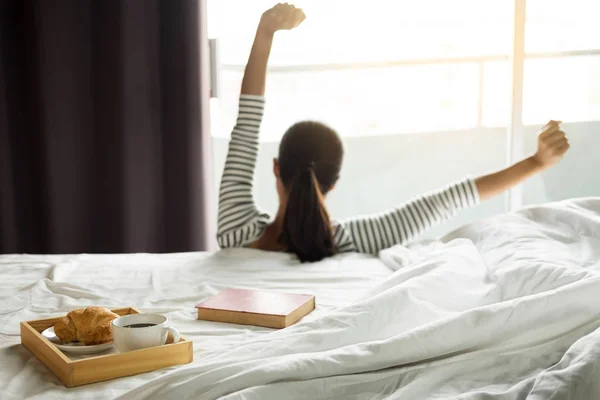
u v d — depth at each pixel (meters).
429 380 0.92
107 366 0.94
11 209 2.45
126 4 2.34
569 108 3.17
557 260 1.26
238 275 1.54
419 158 4.07
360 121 5.21
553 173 3.04
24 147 2.47
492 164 3.98
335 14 4.88
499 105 3.87
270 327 1.18
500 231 1.53
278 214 1.75
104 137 2.43
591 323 1.02
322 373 0.89
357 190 4.14
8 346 1.09
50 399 0.88
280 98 5.14
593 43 3.07
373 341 0.98
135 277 1.54
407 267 1.32
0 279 1.50
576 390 0.81
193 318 1.24
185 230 2.47
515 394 0.85
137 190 2.45
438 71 5.12
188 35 2.37
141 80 2.40
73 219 2.46
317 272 1.54
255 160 1.75
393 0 4.89
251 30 2.95
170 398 0.84
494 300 1.21
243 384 0.86
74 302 1.32
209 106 2.48
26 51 2.41
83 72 2.40
